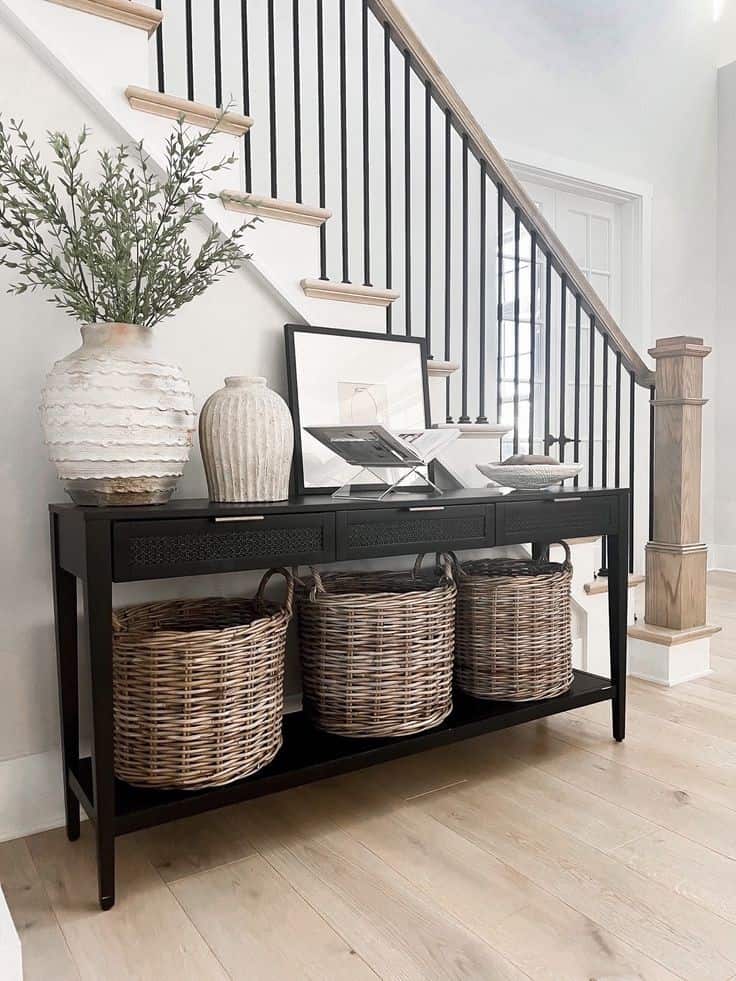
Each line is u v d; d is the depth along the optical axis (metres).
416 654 1.74
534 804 1.73
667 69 4.71
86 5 1.69
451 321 3.85
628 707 2.38
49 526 1.67
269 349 1.99
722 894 1.37
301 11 3.36
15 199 1.45
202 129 1.85
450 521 1.78
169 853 1.54
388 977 1.16
